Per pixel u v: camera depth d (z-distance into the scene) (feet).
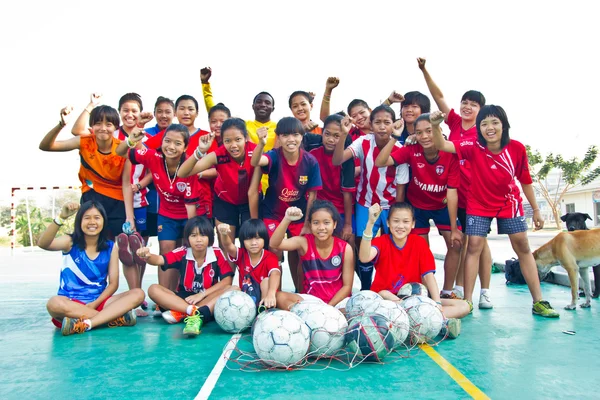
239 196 16.61
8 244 96.43
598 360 10.19
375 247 14.47
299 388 8.63
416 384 8.79
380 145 17.15
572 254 15.97
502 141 14.65
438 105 19.38
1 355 11.10
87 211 14.14
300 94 19.81
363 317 10.46
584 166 108.17
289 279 27.81
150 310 17.16
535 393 8.30
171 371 9.73
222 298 13.17
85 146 16.81
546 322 13.99
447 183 16.17
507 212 15.26
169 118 19.30
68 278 14.14
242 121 15.99
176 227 17.21
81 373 9.67
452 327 11.93
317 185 15.93
